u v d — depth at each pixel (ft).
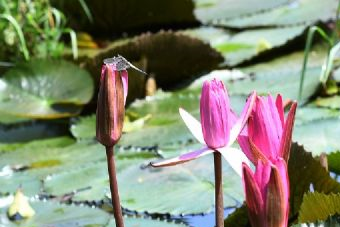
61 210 8.77
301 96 10.98
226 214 8.40
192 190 8.75
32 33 14.38
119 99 6.76
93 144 10.52
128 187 8.93
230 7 17.51
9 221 8.68
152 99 11.75
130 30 17.15
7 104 12.06
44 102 12.10
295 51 13.74
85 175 9.35
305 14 15.76
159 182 8.93
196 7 17.92
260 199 6.54
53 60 12.46
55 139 11.06
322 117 9.87
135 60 12.21
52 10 14.48
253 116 6.66
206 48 12.59
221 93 6.66
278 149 6.66
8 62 14.10
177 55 12.51
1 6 13.75
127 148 10.05
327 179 7.79
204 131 6.67
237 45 14.70
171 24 17.20
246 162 6.63
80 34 16.07
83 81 12.23
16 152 10.44
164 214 8.54
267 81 12.19
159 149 9.81
